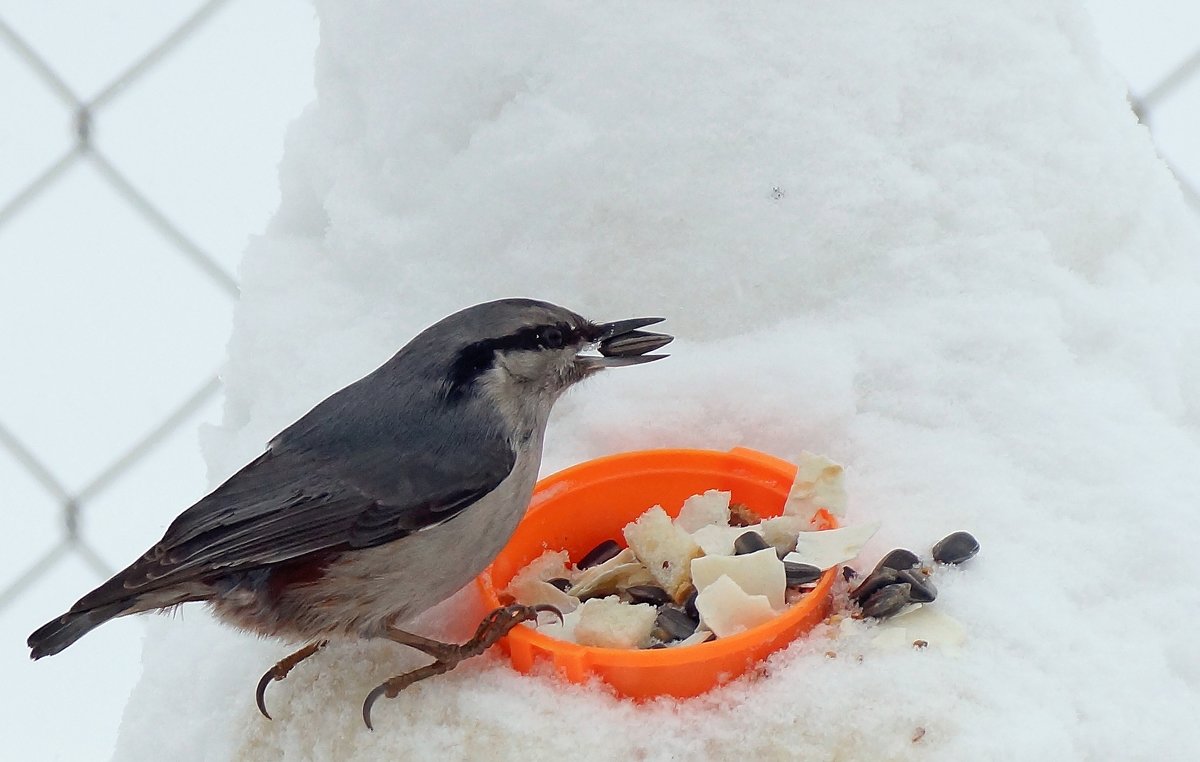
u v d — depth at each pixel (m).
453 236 5.20
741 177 4.98
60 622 4.06
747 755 3.91
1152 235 5.23
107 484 6.86
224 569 4.22
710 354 5.04
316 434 4.42
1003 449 4.66
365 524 4.26
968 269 4.98
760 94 5.00
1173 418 4.84
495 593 4.62
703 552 4.58
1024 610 4.10
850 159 4.98
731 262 5.01
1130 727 3.79
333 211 5.46
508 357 4.46
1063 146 5.08
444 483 4.29
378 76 5.34
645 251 5.05
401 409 4.40
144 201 6.88
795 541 4.54
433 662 4.31
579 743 3.96
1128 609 4.19
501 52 5.14
